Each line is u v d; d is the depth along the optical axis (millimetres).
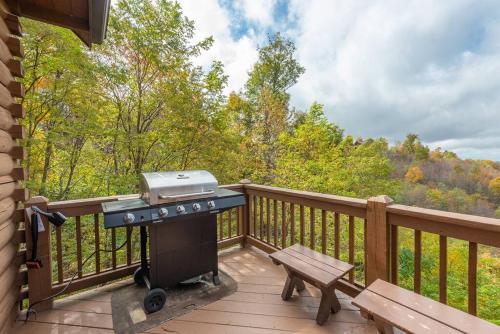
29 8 2023
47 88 5121
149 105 6492
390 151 17250
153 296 2041
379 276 1943
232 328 1845
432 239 9406
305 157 11578
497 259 7500
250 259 3104
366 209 2023
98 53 5602
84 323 1907
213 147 7320
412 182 15461
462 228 1487
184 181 2170
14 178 1884
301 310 2057
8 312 1733
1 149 1615
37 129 5375
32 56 4727
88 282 2318
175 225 2189
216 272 2479
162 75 6512
